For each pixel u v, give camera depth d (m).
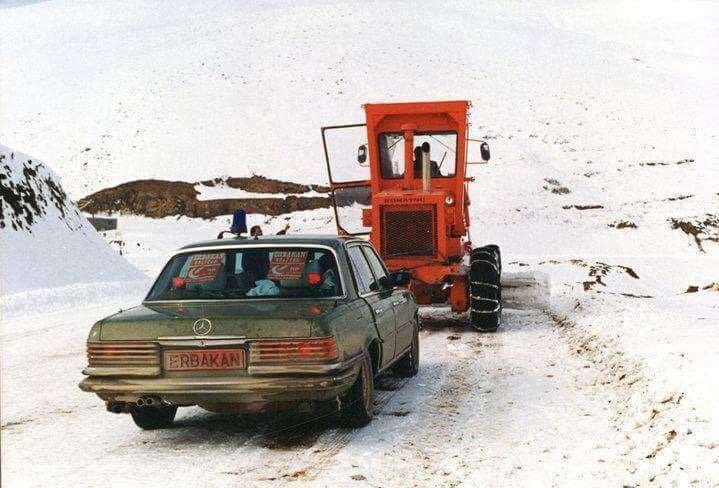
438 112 18.78
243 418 8.68
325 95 138.12
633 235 81.00
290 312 7.25
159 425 8.28
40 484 6.25
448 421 8.43
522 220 87.00
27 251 25.06
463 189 18.91
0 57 183.00
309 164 112.25
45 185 28.55
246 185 108.06
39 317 19.06
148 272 42.38
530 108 134.38
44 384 11.07
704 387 8.34
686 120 130.25
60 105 147.38
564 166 110.06
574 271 46.34
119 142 126.56
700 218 83.44
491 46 168.25
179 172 111.94
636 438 7.45
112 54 173.50
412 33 171.00
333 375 7.07
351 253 8.74
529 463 6.82
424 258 17.44
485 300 16.50
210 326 7.10
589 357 12.62
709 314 16.48
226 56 158.00
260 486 6.16
